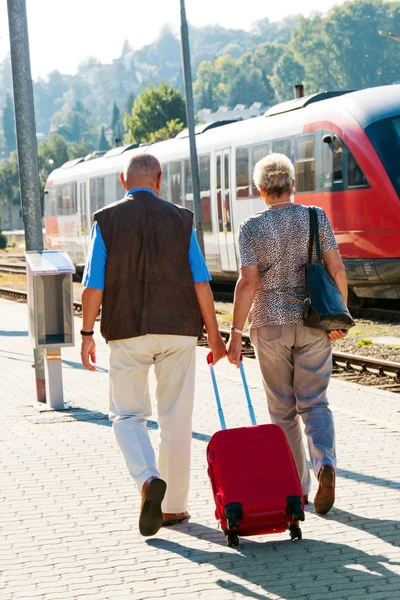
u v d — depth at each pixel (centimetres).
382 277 2164
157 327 671
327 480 679
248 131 2673
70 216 4091
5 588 577
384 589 559
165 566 611
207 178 2925
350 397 1194
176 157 3131
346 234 2220
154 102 12088
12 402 1238
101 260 679
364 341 1809
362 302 2381
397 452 888
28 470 859
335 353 1588
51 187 4378
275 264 705
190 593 562
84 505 749
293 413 723
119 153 3619
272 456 651
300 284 707
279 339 704
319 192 2314
